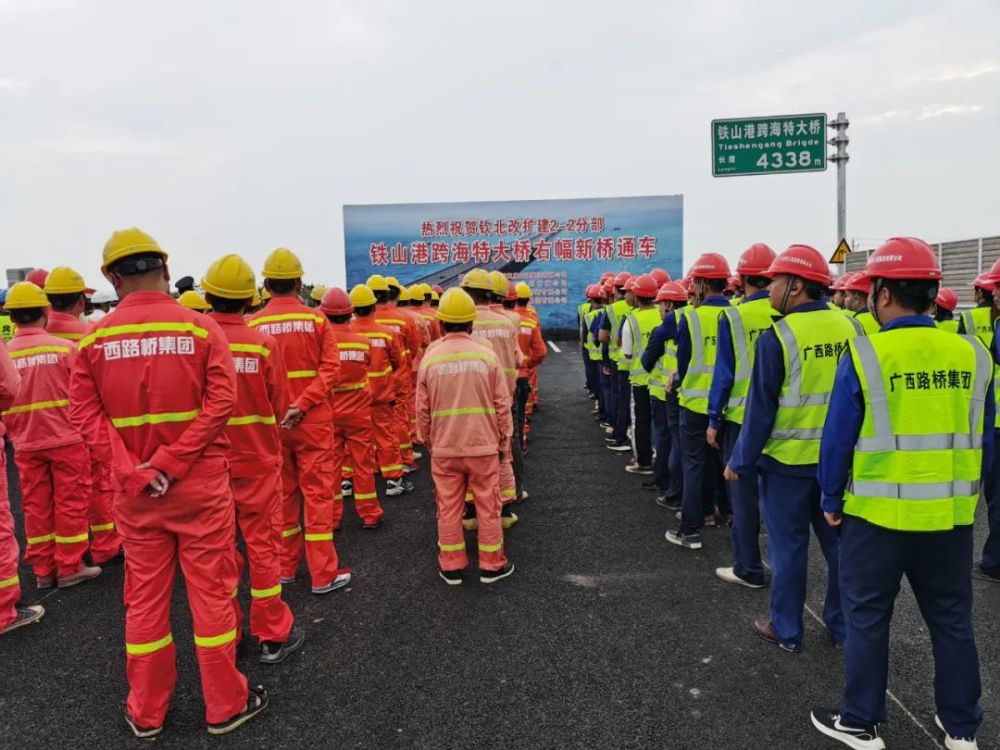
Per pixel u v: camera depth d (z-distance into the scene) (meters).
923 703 2.92
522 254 21.56
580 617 3.79
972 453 2.43
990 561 4.21
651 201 21.22
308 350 4.15
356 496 5.34
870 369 2.45
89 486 4.56
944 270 16.27
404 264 21.72
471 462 4.16
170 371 2.63
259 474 3.30
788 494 3.29
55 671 3.38
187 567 2.74
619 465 7.29
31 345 4.31
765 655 3.34
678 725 2.79
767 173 15.95
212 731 2.81
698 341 4.61
